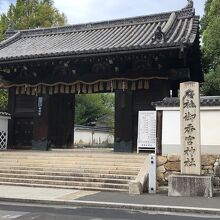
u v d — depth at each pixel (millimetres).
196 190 12812
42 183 15258
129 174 15062
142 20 24219
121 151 19828
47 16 38250
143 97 20125
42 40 25516
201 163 14562
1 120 22312
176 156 14906
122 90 20328
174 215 9992
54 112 22625
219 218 9602
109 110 57031
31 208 10969
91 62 20562
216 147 14492
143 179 13828
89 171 15672
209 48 23797
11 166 17125
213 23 24031
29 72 22375
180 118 13703
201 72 25219
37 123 22031
